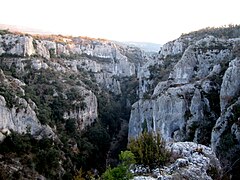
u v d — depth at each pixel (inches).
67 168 2928.2
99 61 6875.0
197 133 2361.0
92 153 3503.9
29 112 2965.1
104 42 7736.2
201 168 832.9
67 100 3919.8
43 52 4854.8
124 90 6309.1
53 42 5772.6
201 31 4825.3
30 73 4151.1
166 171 791.1
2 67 4020.7
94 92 4938.5
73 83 4466.0
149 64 4660.4
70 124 3708.2
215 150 1927.9
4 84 3083.2
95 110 4325.8
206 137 2310.5
